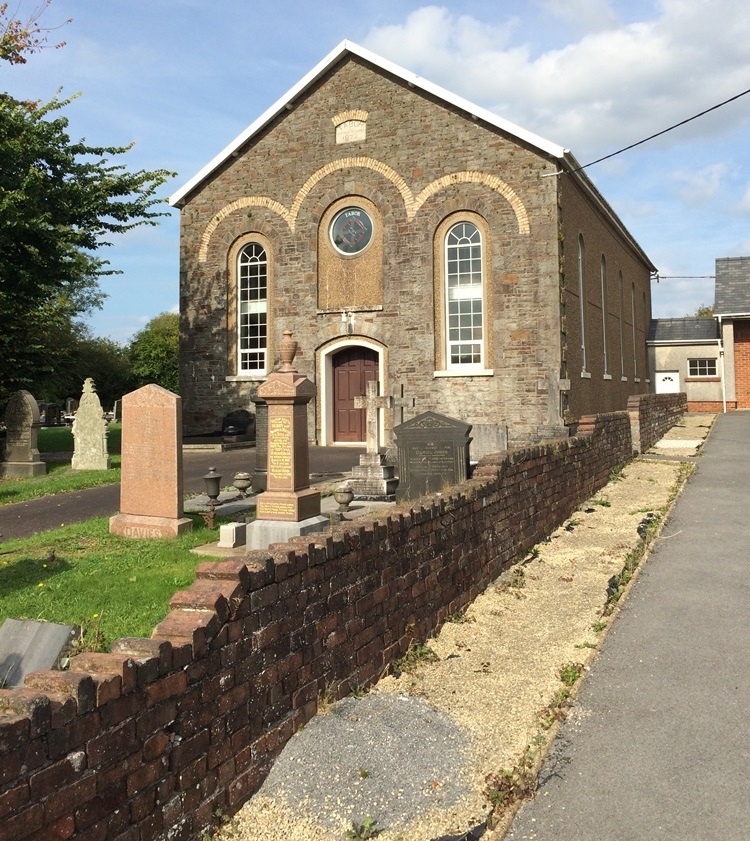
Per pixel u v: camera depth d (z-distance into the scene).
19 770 2.86
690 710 5.22
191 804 3.67
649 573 8.50
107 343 59.41
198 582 4.12
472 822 3.95
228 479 15.84
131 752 3.35
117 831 3.26
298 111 23.73
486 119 21.30
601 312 27.17
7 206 18.33
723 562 8.84
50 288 21.92
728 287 35.31
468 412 21.77
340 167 23.23
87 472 17.61
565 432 19.34
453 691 5.43
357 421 23.75
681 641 6.46
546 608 7.36
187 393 25.09
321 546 4.87
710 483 14.05
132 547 9.42
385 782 4.15
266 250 24.44
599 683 5.67
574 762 4.58
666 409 23.34
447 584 6.90
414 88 22.31
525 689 5.48
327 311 23.38
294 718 4.51
